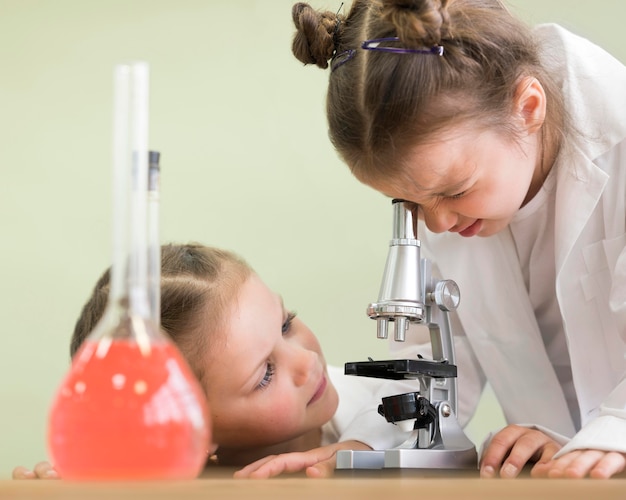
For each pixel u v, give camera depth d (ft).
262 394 3.59
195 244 3.90
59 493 1.92
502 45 3.41
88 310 3.66
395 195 3.33
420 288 3.21
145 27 6.04
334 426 3.94
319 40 3.46
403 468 3.07
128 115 2.11
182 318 3.52
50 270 5.95
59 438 2.06
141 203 2.12
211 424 3.61
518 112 3.43
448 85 3.27
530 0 5.37
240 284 3.62
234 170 5.83
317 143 5.81
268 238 5.74
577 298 3.77
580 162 3.62
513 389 4.04
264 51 5.92
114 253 2.12
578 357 3.80
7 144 6.03
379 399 3.80
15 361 5.90
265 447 3.77
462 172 3.31
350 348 5.56
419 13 3.14
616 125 3.63
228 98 5.90
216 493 1.97
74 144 6.03
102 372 2.06
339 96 3.39
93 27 6.08
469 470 3.19
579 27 5.35
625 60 5.33
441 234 4.06
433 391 3.25
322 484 2.27
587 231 3.73
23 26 6.11
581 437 2.87
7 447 5.83
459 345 4.18
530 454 3.14
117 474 2.05
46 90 6.07
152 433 2.05
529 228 3.85
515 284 3.97
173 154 5.87
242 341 3.54
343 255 5.67
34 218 5.99
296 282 5.67
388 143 3.25
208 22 5.99
